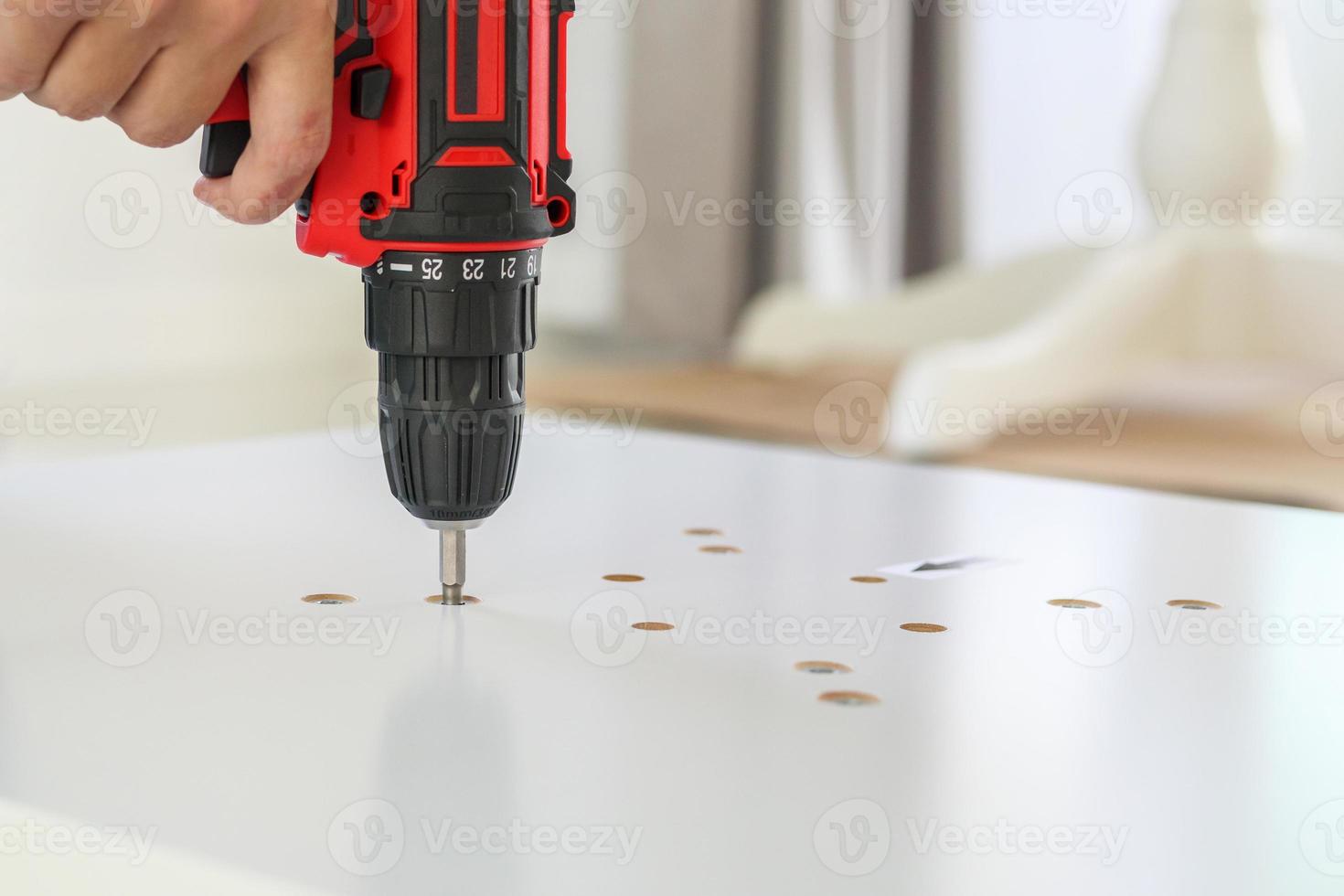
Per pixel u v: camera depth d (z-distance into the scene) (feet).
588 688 2.32
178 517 3.46
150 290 9.41
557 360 10.05
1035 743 2.09
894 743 2.08
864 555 3.22
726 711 2.22
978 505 3.75
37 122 8.68
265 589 2.88
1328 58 9.53
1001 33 9.66
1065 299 7.36
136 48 2.17
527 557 3.17
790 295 9.11
